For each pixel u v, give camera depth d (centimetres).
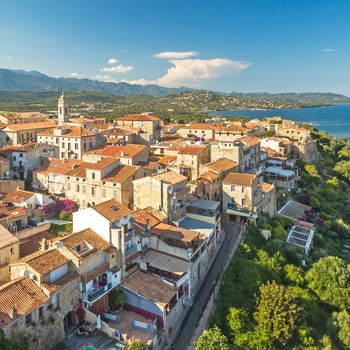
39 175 10181
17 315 4238
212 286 6669
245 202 9219
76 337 4966
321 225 10569
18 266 5000
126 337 4881
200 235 7000
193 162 10694
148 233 6725
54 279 4934
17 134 13675
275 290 5850
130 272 5984
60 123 15538
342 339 6053
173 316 5638
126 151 10969
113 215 5978
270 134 19788
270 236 8881
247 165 11938
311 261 8331
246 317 5706
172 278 6059
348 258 9375
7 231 6075
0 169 10469
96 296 5225
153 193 7806
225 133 16212
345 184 15538
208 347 4653
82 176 9312
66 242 5334
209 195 9281
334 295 6931
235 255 7431
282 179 12394
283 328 5494
